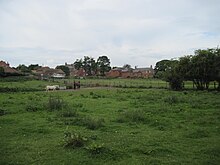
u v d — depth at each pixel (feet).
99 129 53.57
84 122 57.77
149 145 41.88
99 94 136.05
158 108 81.30
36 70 509.35
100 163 34.09
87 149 38.40
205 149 39.78
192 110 78.07
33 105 82.74
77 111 76.79
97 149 37.76
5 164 33.68
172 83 180.65
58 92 153.07
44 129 52.90
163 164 33.81
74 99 112.06
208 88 181.37
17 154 37.65
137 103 95.71
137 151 38.81
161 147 40.63
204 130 51.75
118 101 104.12
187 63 175.01
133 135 48.42
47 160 35.22
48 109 79.05
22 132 50.88
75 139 41.45
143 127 56.03
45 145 42.01
